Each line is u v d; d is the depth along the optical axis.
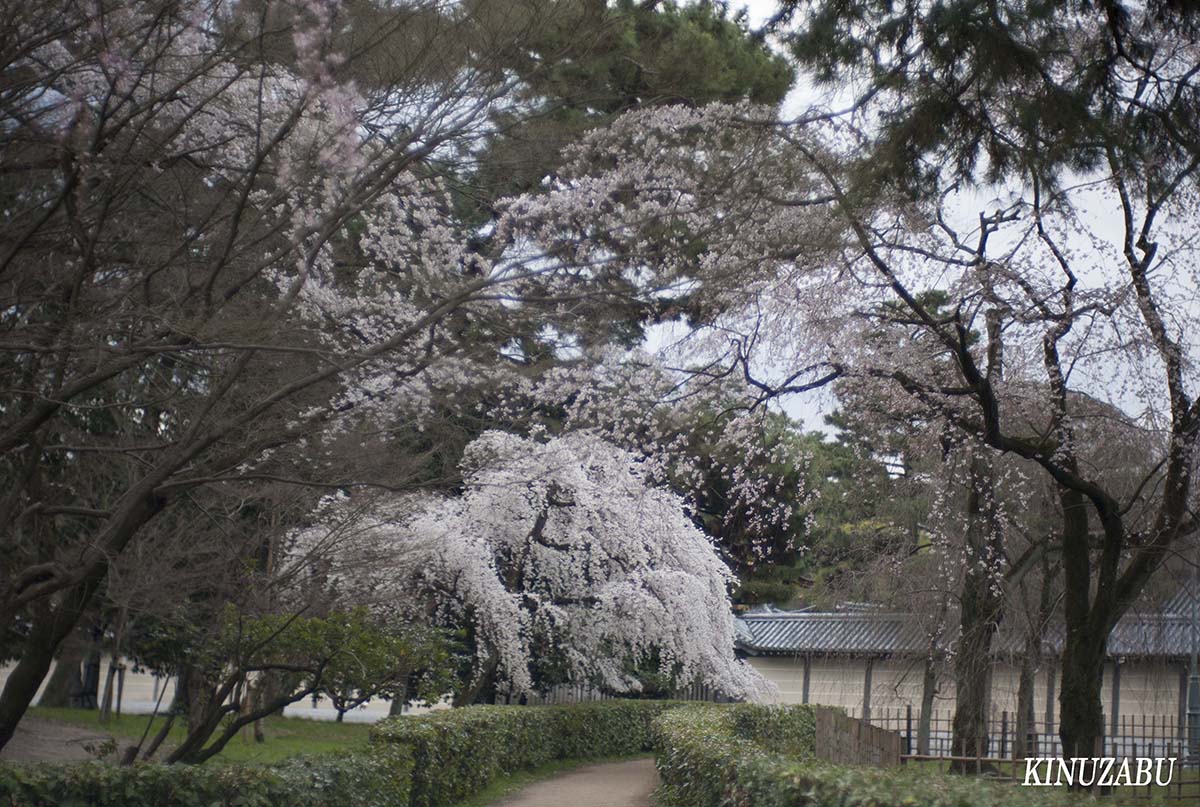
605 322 8.55
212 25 7.91
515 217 9.17
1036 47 8.59
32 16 7.46
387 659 9.62
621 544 19.64
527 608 19.33
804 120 9.12
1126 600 10.42
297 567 9.43
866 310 10.44
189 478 7.73
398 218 9.84
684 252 9.30
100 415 10.30
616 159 9.42
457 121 8.15
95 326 7.45
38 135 7.82
